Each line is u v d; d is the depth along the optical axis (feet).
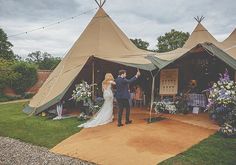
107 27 48.62
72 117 38.45
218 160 22.38
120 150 24.62
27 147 27.27
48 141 28.66
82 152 24.91
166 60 37.35
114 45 47.14
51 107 40.16
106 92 34.06
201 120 34.42
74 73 41.16
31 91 93.56
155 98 43.62
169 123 32.94
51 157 24.34
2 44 143.64
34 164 22.63
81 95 38.04
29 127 34.19
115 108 42.34
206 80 45.55
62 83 41.60
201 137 27.81
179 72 45.70
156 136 27.81
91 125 32.60
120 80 32.04
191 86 42.45
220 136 28.19
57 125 34.27
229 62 34.83
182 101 39.63
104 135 28.86
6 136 31.60
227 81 31.94
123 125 32.12
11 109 51.96
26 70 91.91
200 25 59.93
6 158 24.09
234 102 30.17
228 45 52.49
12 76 88.07
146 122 33.37
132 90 47.42
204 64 45.44
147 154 23.53
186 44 59.26
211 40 57.47
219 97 30.73
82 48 46.01
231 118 29.66
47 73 100.53
